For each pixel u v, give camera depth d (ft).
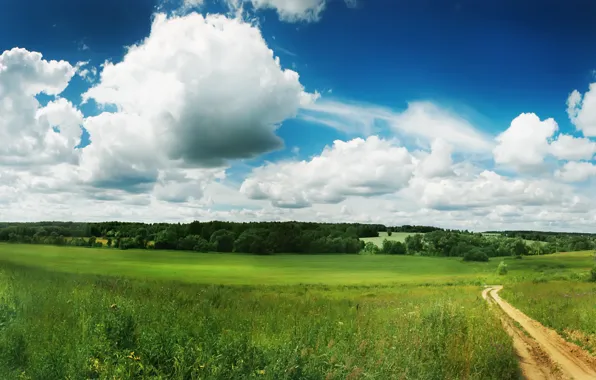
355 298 102.27
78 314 30.32
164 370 19.98
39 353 20.11
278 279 230.07
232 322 34.47
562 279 215.51
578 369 40.45
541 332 58.90
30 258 142.31
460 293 132.16
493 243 556.10
